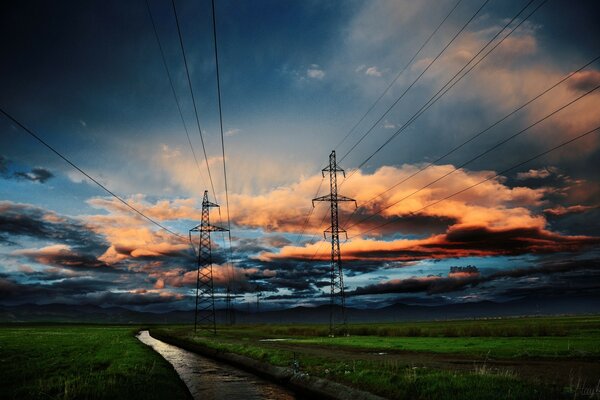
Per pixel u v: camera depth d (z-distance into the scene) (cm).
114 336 9475
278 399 2342
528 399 1455
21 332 12531
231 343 5953
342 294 7975
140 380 2402
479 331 7050
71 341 7138
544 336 6338
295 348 4859
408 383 1888
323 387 2380
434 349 4256
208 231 9469
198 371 3691
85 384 2112
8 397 1895
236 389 2688
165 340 9369
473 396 1528
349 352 4144
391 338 6819
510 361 3072
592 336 6128
